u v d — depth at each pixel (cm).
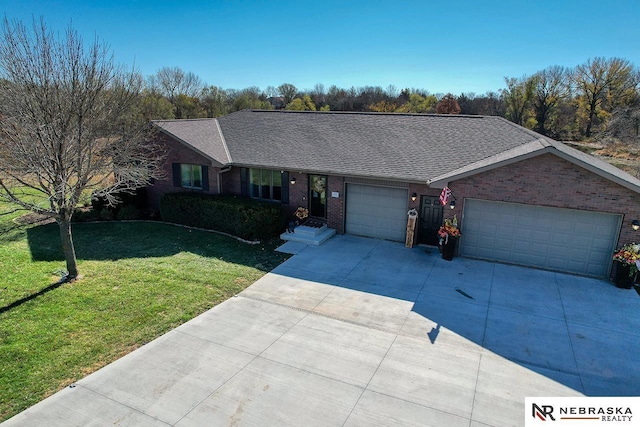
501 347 904
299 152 1723
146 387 773
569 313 1048
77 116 1159
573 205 1223
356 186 1595
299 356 870
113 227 1789
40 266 1326
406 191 1520
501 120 1708
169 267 1330
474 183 1330
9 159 1091
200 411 711
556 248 1291
